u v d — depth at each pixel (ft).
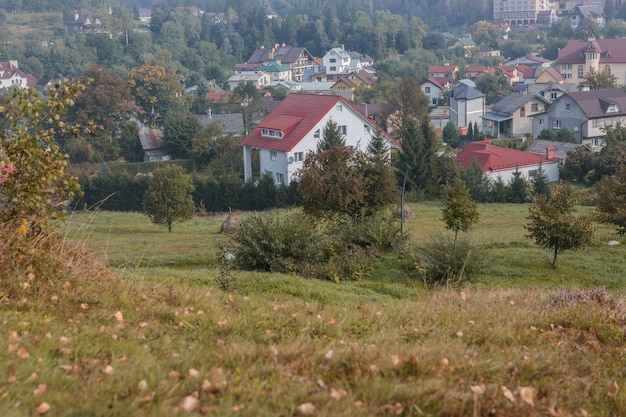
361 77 430.61
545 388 22.41
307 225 69.15
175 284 41.29
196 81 437.99
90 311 27.96
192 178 176.86
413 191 175.83
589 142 260.21
